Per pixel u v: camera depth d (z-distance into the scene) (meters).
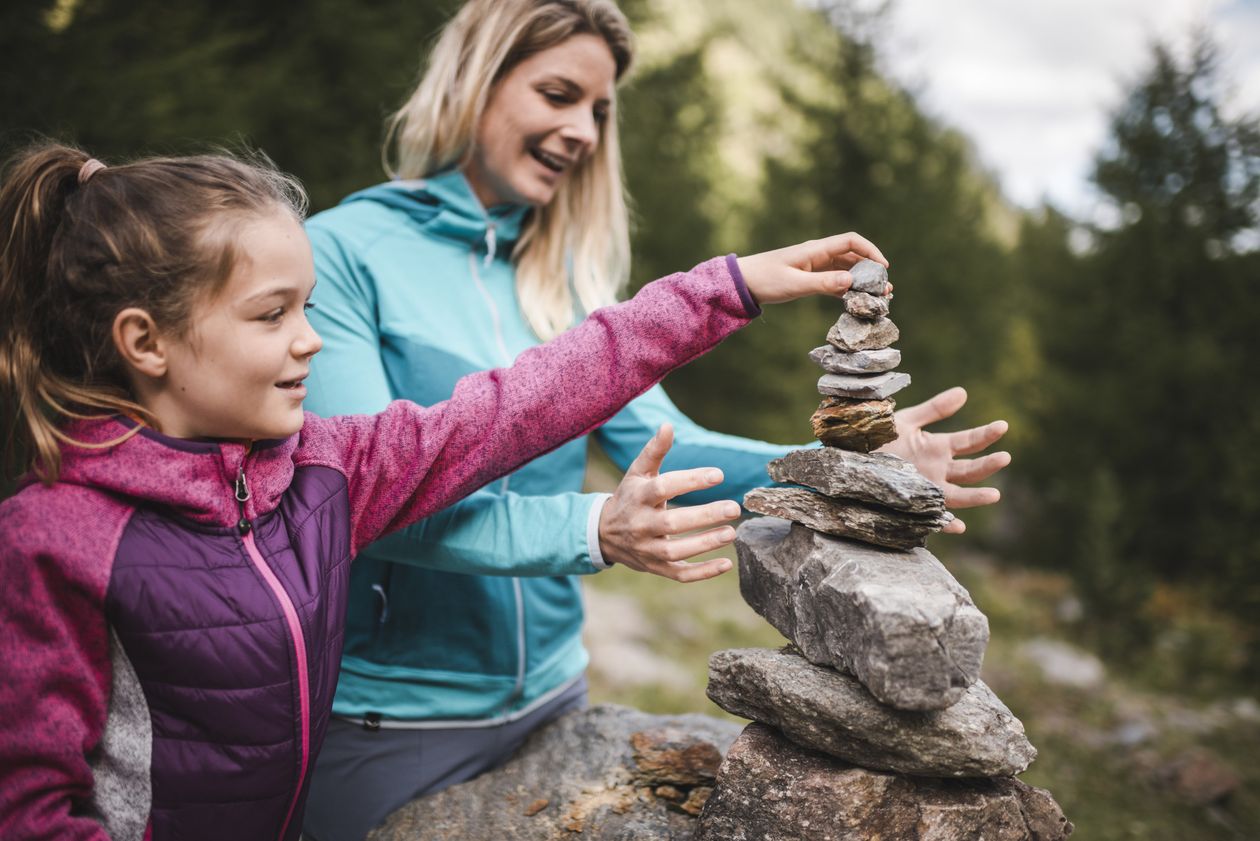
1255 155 9.56
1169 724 4.93
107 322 1.13
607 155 1.96
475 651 1.67
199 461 1.14
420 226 1.78
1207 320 9.46
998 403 10.23
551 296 1.89
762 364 9.54
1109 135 10.27
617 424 1.91
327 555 1.26
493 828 1.55
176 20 4.21
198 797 1.12
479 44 1.73
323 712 1.24
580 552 1.34
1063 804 3.71
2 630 1.05
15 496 1.11
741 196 11.04
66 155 1.20
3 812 1.04
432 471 1.37
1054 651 6.21
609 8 1.79
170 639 1.09
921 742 1.22
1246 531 7.75
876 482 1.23
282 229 1.17
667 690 4.61
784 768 1.31
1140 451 9.20
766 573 1.43
